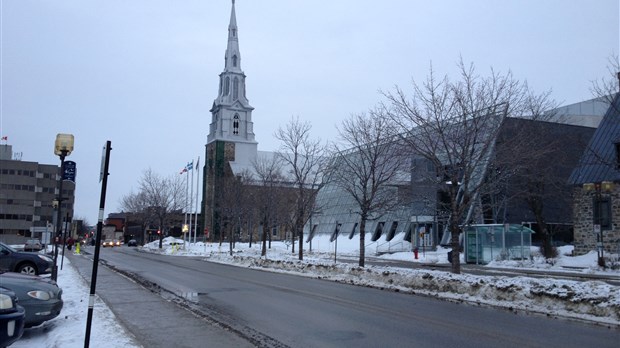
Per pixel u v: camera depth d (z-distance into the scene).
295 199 51.12
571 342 9.59
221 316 12.47
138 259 41.47
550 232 45.94
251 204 56.41
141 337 9.85
